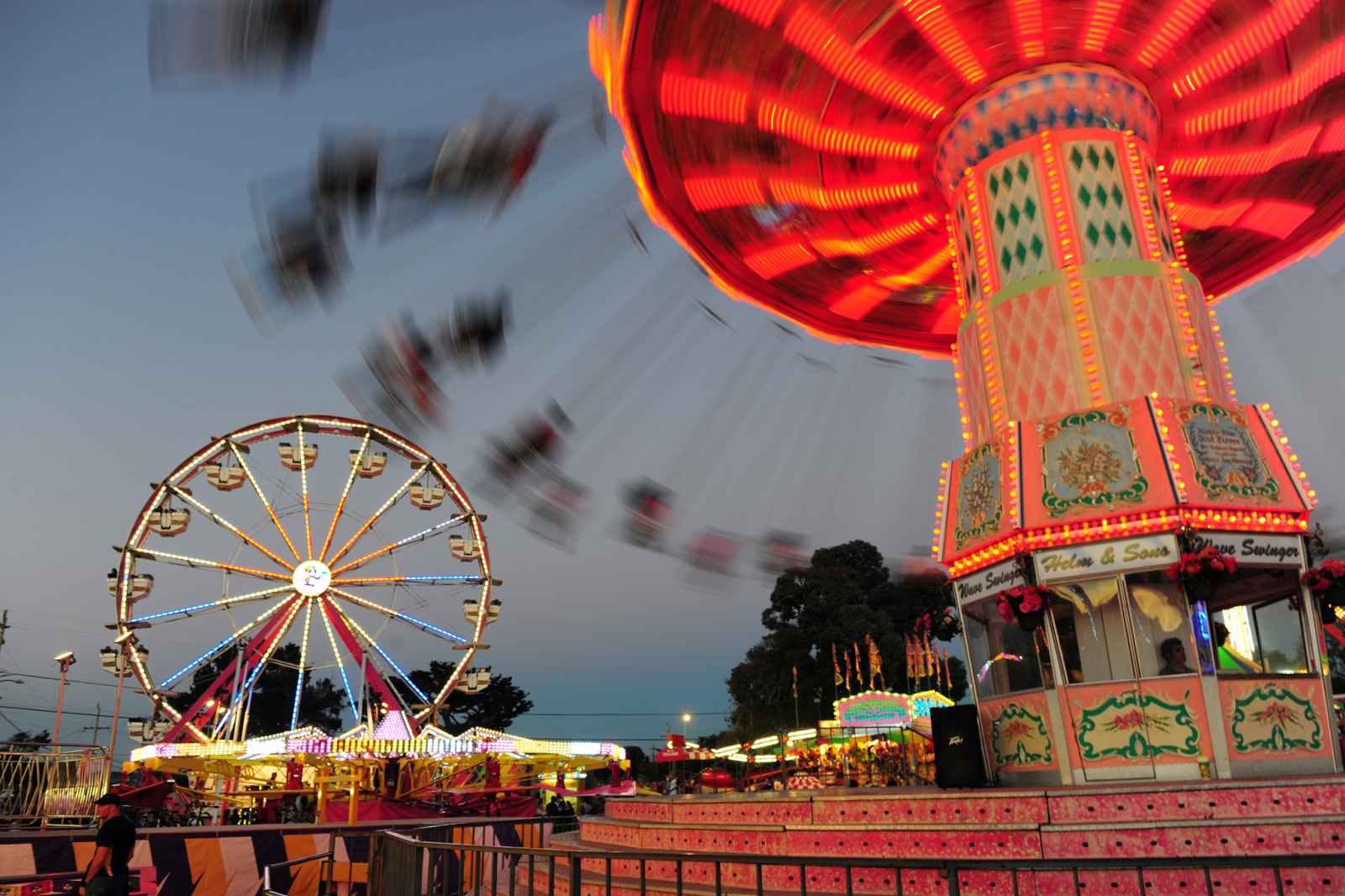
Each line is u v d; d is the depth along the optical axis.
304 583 33.69
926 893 7.27
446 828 9.70
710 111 11.27
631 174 12.66
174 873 13.28
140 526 32.25
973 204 11.10
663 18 9.81
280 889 13.99
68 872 11.77
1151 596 8.53
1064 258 10.24
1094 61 10.71
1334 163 12.67
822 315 16.14
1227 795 7.00
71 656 29.31
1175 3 9.77
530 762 27.50
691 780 21.52
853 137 11.72
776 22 10.04
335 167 11.42
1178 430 8.88
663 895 7.73
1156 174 10.91
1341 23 10.02
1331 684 8.48
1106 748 8.42
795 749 27.19
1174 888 6.51
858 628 47.16
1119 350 9.80
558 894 8.74
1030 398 10.09
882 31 10.19
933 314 16.12
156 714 30.75
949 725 9.40
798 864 4.21
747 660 52.69
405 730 24.23
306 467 35.12
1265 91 11.12
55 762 20.64
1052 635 8.79
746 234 13.77
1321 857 3.70
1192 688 8.20
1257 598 8.57
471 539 35.91
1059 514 8.96
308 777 27.84
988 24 10.13
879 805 8.02
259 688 73.00
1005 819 7.47
